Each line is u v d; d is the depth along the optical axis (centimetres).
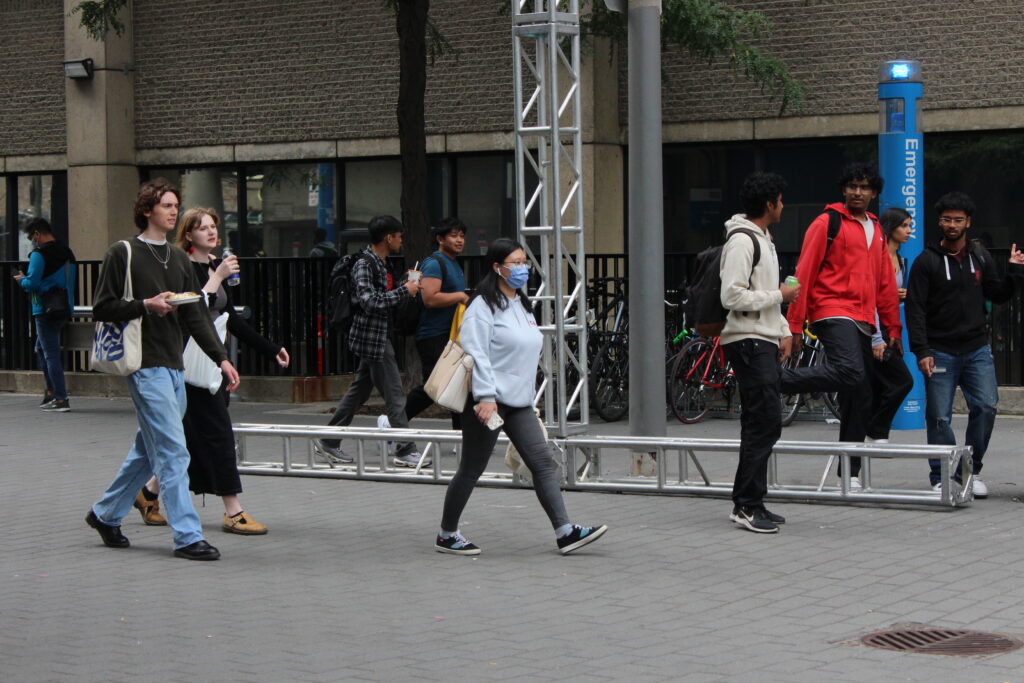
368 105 3409
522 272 1411
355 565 1412
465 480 1445
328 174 3519
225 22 3581
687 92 3067
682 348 2562
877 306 1688
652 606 1219
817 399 2581
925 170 2880
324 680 1004
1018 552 1406
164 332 1444
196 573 1386
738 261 1509
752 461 1540
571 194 1870
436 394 1416
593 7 2689
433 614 1205
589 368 2602
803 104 2933
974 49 2789
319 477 2005
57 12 3772
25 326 3328
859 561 1380
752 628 1134
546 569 1377
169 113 3672
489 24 3238
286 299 3012
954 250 1678
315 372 3002
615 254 2812
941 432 1695
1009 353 2558
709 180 3097
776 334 1533
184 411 1478
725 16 2655
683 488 1780
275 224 3600
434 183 3362
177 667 1044
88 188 3684
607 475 1953
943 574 1316
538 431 1445
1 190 3906
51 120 3797
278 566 1413
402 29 2634
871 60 2888
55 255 2869
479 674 1013
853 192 1634
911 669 1004
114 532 1512
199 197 3694
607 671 1015
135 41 3703
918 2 2833
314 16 3462
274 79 3525
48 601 1272
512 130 3222
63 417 2781
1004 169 2809
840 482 1716
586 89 3097
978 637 1093
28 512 1733
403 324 2097
